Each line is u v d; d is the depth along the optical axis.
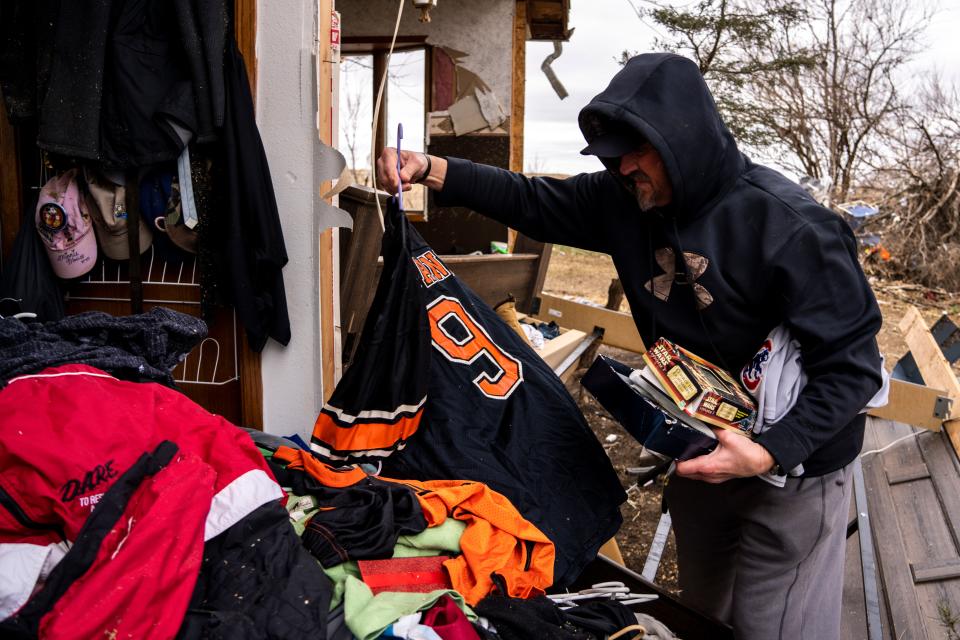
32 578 1.29
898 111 12.42
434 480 1.96
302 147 2.33
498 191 2.20
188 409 1.63
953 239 11.41
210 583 1.40
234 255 2.23
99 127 2.18
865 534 3.15
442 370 2.09
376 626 1.37
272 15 2.25
